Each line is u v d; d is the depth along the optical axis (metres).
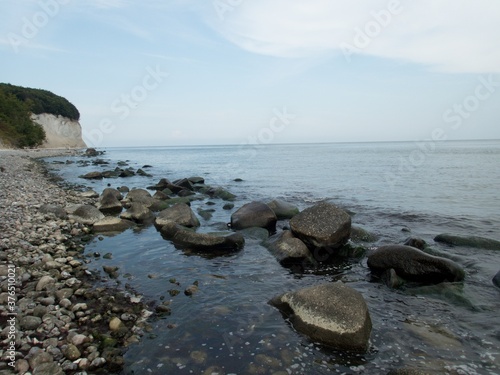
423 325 5.60
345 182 24.16
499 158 44.91
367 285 7.34
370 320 5.46
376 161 44.25
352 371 4.47
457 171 28.81
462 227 11.80
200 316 5.85
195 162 55.81
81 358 4.50
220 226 12.32
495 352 4.82
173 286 7.15
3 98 74.06
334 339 5.05
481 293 6.75
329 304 5.42
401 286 7.16
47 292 6.34
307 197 18.31
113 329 5.30
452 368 4.46
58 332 5.07
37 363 4.31
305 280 7.61
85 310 5.84
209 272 8.04
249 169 38.00
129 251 9.54
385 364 4.61
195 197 18.53
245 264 8.62
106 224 11.85
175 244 10.21
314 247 8.99
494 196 17.03
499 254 8.95
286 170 35.09
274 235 10.23
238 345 5.03
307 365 4.60
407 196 17.81
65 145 103.88
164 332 5.34
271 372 4.45
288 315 5.86
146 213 13.51
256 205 12.30
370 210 14.59
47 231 10.63
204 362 4.62
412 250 7.42
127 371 4.39
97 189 22.98
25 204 14.38
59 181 26.38
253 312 6.03
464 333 5.35
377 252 7.87
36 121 91.88
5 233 9.86
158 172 37.25
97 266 8.23
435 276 7.12
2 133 67.94
